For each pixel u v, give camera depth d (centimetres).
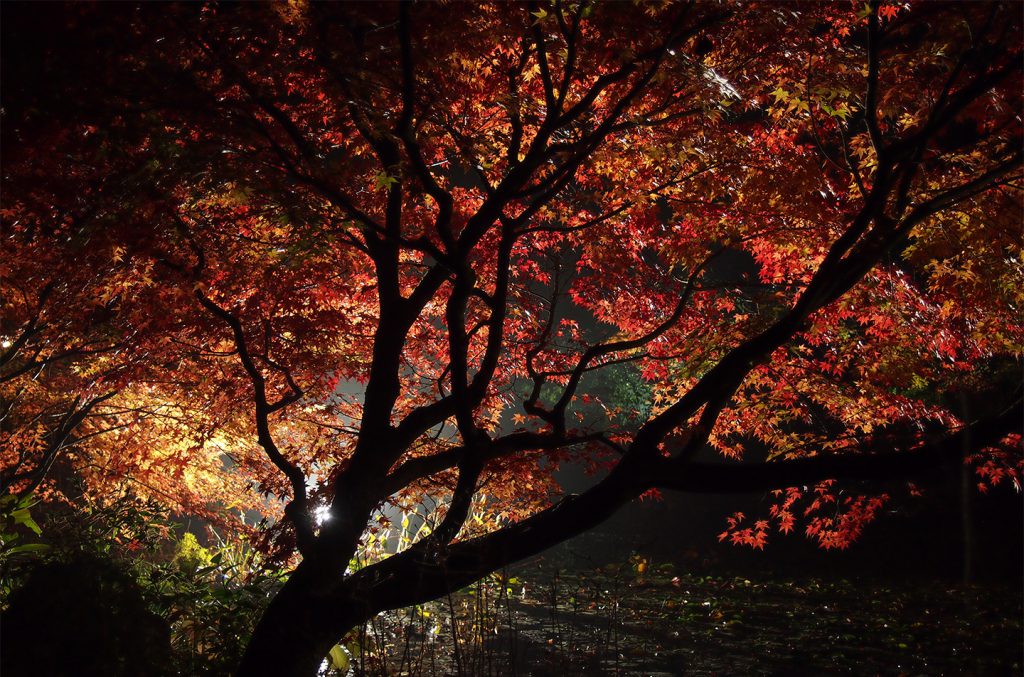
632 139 693
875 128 520
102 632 486
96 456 1098
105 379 784
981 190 514
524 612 1053
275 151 557
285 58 566
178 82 502
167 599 676
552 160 759
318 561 533
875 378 684
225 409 790
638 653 870
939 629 993
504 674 698
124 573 548
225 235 659
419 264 767
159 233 587
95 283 736
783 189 630
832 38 639
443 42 575
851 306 667
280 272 656
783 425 1104
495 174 742
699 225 695
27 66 426
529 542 532
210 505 1168
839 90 594
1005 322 650
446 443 717
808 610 1116
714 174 652
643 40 541
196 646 667
